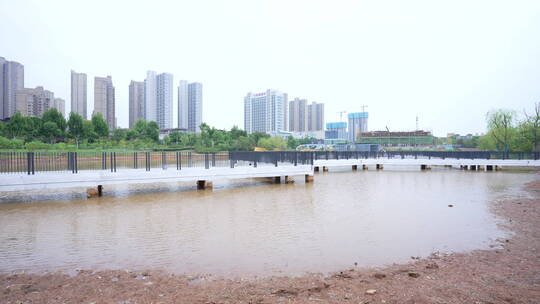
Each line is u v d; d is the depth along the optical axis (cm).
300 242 868
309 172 2281
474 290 559
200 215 1201
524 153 3400
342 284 594
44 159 1892
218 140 6088
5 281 613
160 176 1686
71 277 633
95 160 2389
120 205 1387
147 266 696
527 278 613
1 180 1322
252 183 2184
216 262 720
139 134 6494
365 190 1870
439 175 2822
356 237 915
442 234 945
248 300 527
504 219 1129
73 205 1378
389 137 9262
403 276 632
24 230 980
